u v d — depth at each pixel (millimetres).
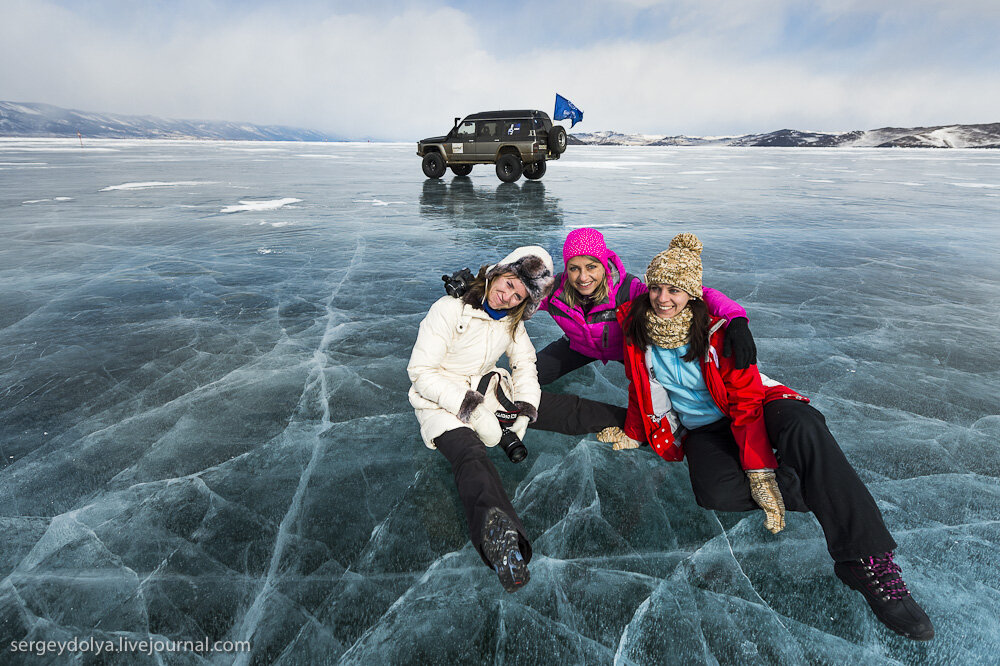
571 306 2072
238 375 2586
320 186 12484
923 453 1902
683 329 1532
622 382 2553
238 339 3053
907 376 2535
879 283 4246
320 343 3008
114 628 1232
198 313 3492
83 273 4465
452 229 6684
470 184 13359
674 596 1317
